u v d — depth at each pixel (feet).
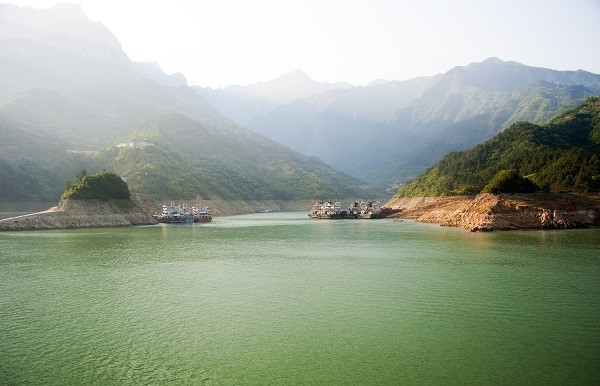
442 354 131.64
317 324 159.02
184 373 120.57
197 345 140.05
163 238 458.09
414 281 226.99
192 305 184.85
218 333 150.61
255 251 351.87
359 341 142.31
